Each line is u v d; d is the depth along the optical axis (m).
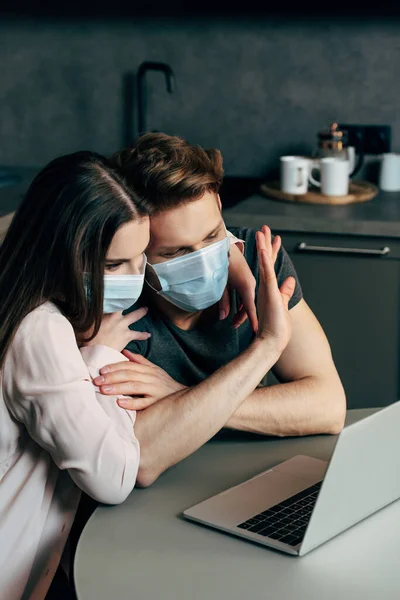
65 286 1.47
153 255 1.62
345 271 3.01
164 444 1.53
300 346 1.85
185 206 1.56
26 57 3.81
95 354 1.61
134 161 1.55
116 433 1.46
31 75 3.83
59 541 1.52
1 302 1.48
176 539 1.34
